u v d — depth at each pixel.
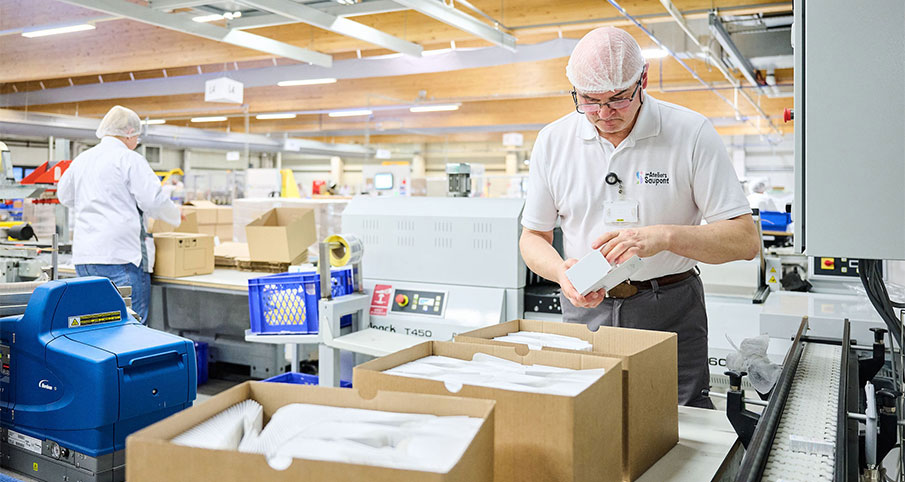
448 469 0.55
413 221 2.47
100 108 11.05
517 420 0.75
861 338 1.94
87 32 7.52
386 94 9.59
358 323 2.55
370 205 2.61
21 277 3.31
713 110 10.69
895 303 1.17
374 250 2.55
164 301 4.48
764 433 0.87
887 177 0.85
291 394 0.79
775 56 5.10
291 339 2.48
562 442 0.73
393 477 0.55
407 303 2.46
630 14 5.53
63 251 3.41
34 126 10.34
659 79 7.84
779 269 2.71
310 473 0.57
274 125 14.38
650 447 0.97
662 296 1.54
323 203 4.73
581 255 1.62
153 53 7.26
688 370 1.59
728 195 1.44
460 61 7.64
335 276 2.53
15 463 2.37
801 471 0.82
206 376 4.06
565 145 1.57
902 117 0.83
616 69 1.31
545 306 2.36
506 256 2.31
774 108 10.48
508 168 17.88
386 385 0.83
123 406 2.20
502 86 8.91
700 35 5.41
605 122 1.41
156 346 2.30
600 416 0.80
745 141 16.00
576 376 0.85
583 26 5.98
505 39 6.08
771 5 4.65
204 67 8.81
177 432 0.68
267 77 8.47
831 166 0.87
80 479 2.20
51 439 2.25
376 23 6.64
